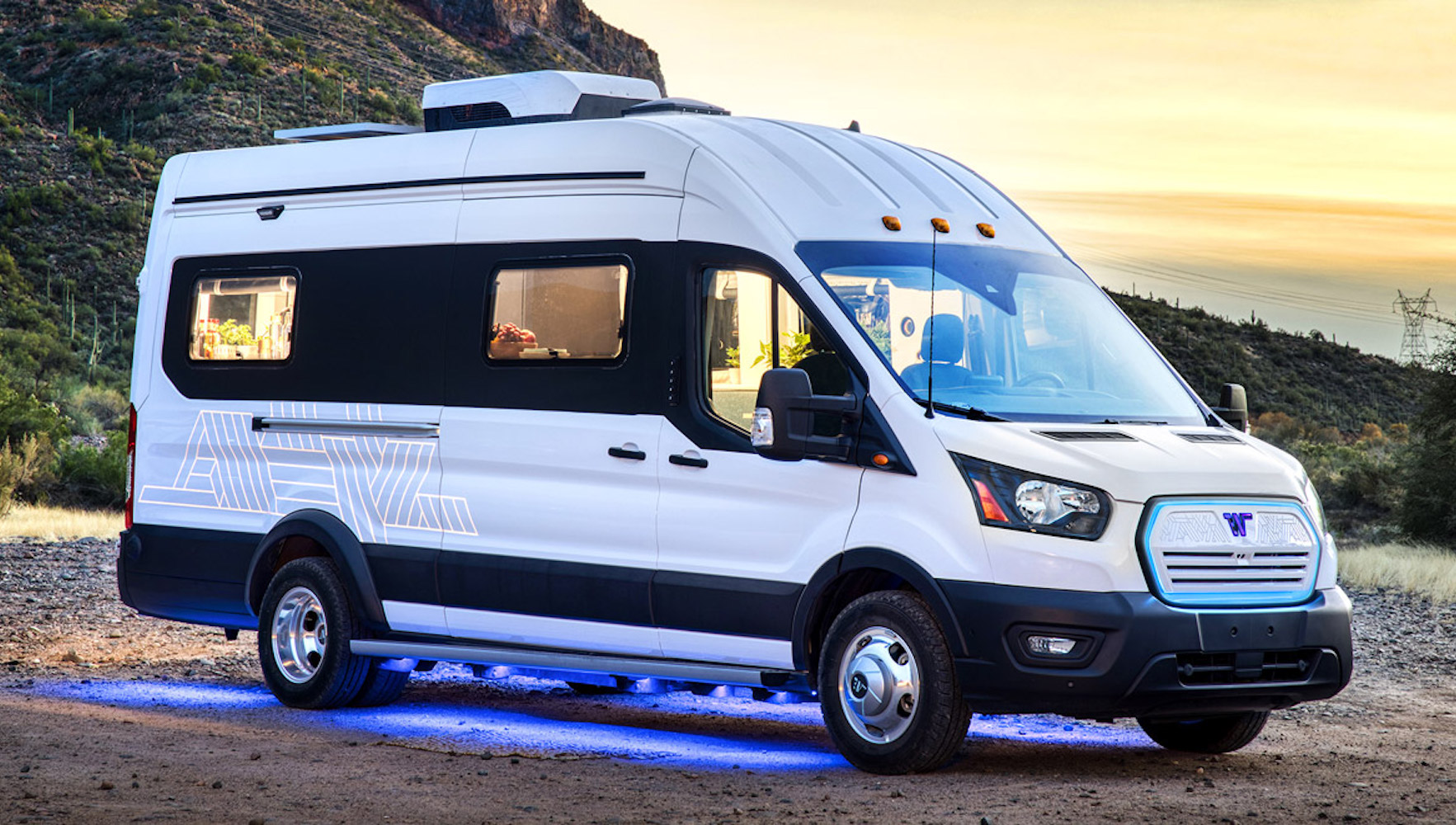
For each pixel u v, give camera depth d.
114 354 80.19
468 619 8.55
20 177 96.69
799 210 7.68
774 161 7.93
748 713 9.57
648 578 7.80
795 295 7.43
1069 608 6.65
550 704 9.80
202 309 9.85
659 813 6.11
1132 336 8.16
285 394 9.37
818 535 7.27
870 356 7.25
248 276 9.64
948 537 6.88
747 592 7.47
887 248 7.68
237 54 133.25
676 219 7.90
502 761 7.34
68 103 125.56
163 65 128.88
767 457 7.43
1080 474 6.76
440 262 8.77
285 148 9.68
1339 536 30.88
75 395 63.59
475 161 8.77
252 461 9.51
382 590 8.88
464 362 8.60
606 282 8.09
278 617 9.32
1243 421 8.22
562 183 8.37
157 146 113.94
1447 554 24.86
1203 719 7.94
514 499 8.31
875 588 7.39
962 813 6.11
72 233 91.94
